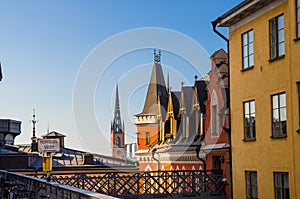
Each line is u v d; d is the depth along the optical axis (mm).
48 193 14320
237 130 20547
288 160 16516
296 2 16047
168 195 21891
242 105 20094
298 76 15773
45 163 14297
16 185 17672
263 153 18281
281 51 17281
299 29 15906
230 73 21234
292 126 16094
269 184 17766
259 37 18703
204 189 22531
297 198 15812
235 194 20672
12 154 34062
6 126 43094
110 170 30844
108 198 9430
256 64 18922
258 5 18344
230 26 21203
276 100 17516
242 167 20016
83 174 21594
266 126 18094
